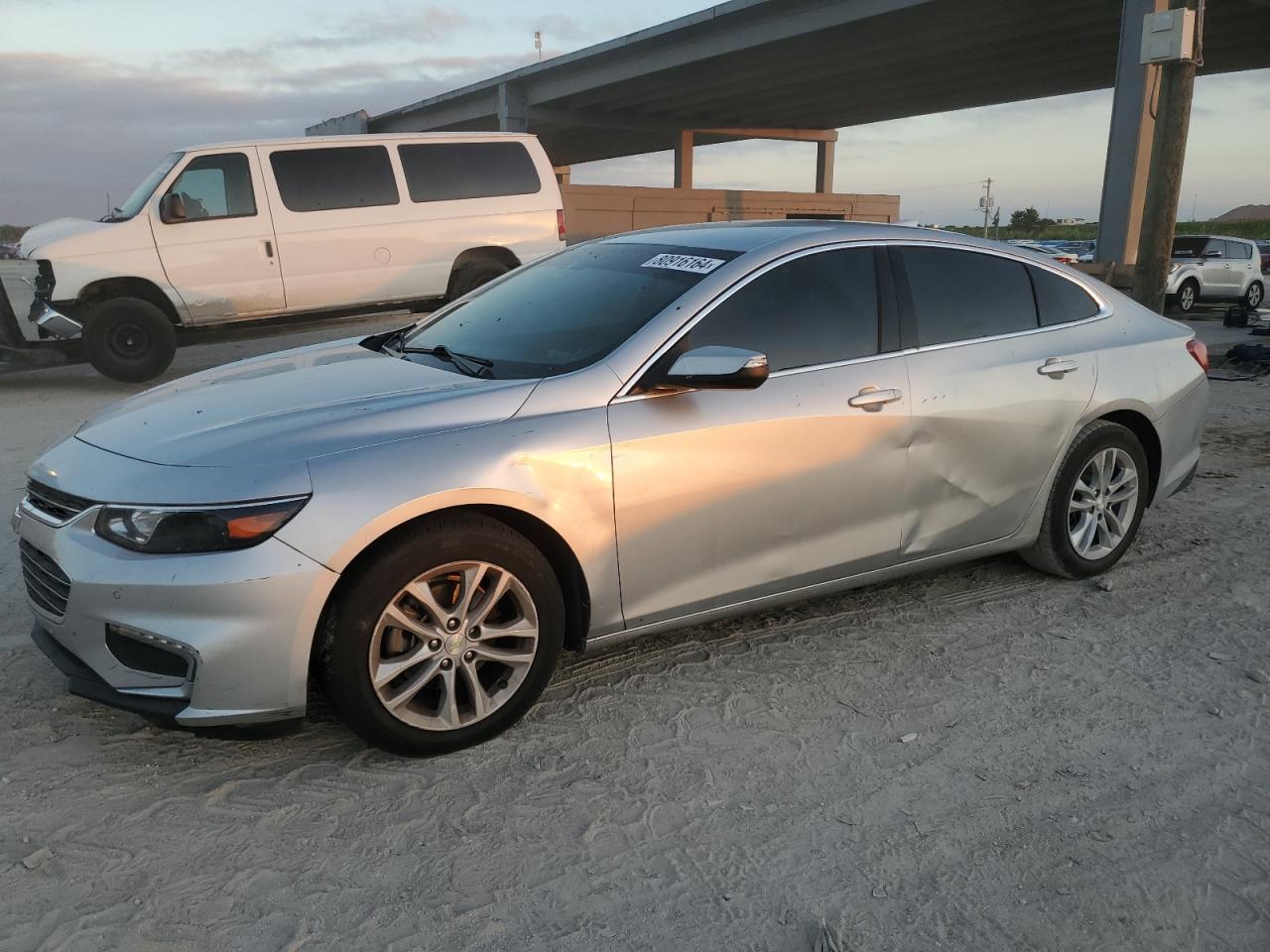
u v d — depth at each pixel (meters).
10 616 3.94
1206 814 2.74
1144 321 4.51
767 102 37.75
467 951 2.21
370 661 2.78
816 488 3.46
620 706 3.30
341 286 10.11
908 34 25.94
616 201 33.03
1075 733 3.16
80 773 2.88
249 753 3.00
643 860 2.53
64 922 2.27
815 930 2.29
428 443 2.85
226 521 2.62
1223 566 4.59
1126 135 17.97
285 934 2.25
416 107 44.28
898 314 3.72
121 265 9.43
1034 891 2.44
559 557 3.09
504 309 3.87
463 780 2.87
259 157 9.73
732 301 3.38
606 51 31.98
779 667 3.58
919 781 2.89
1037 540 4.27
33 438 7.43
